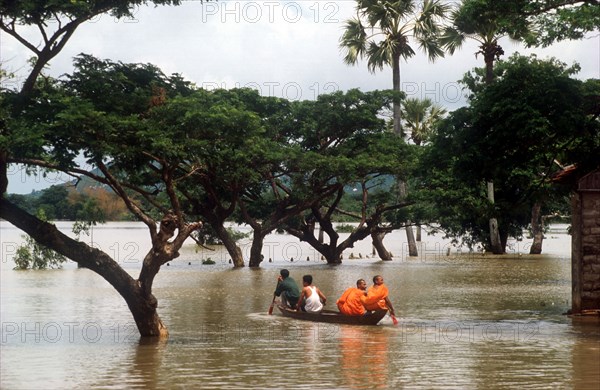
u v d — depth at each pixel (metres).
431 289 38.59
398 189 66.38
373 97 58.34
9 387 16.45
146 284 23.05
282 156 52.38
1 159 21.98
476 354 20.02
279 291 29.33
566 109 25.77
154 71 24.95
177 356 20.09
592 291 27.42
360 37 69.38
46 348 21.67
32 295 35.97
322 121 57.38
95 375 17.62
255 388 16.00
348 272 50.47
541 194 30.81
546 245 90.12
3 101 22.06
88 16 22.52
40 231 22.20
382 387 15.99
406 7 68.25
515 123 25.70
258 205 60.12
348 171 54.28
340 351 20.70
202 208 56.44
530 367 18.11
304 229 61.59
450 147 27.92
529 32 26.72
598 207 27.14
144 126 22.28
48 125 20.83
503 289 38.53
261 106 57.66
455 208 60.69
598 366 18.23
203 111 23.95
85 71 23.34
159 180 46.12
